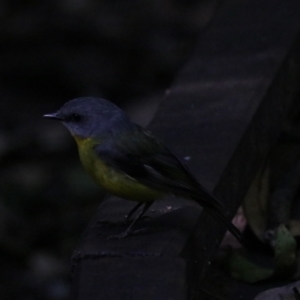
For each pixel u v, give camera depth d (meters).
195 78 10.37
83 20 21.58
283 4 11.88
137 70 20.11
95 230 7.92
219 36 11.28
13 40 20.83
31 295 14.06
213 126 9.31
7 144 17.77
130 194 8.00
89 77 19.66
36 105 19.06
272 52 10.78
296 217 10.02
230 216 8.93
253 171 9.66
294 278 8.78
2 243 15.02
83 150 8.13
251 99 9.79
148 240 7.58
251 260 9.24
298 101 12.19
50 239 15.35
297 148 11.10
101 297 6.77
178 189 7.89
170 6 22.91
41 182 16.77
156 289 6.84
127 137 7.99
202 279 8.47
